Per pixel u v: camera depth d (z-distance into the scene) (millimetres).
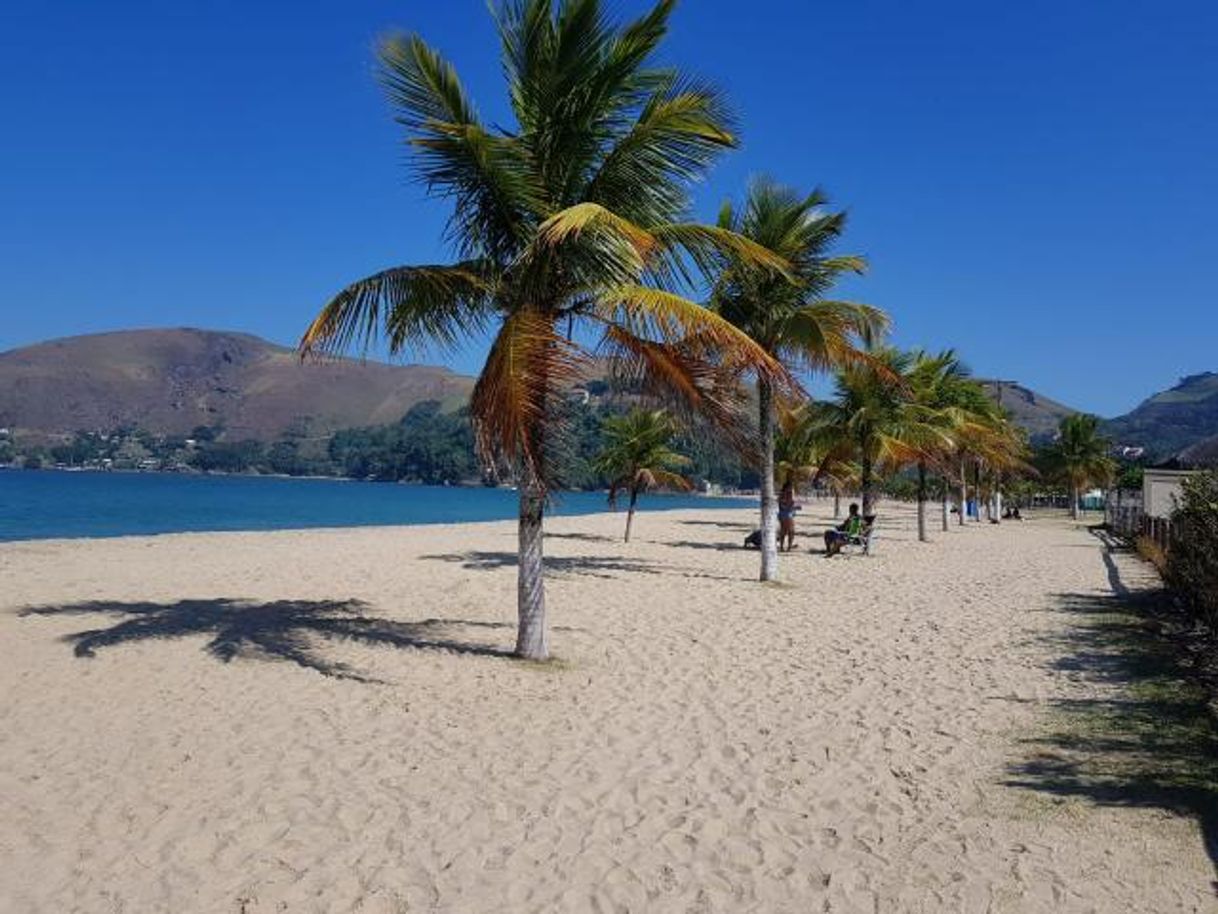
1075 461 51938
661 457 24203
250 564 16953
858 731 6898
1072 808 5359
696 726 6965
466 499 86500
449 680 8055
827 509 55438
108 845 4691
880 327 14188
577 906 4207
